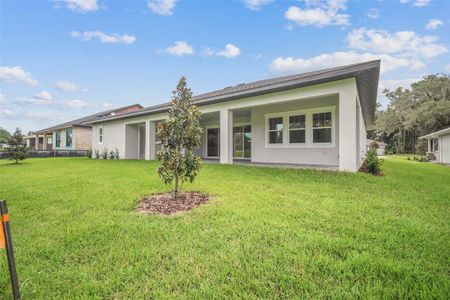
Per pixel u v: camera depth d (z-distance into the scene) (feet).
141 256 8.91
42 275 7.86
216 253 8.92
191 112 16.87
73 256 9.10
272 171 27.89
